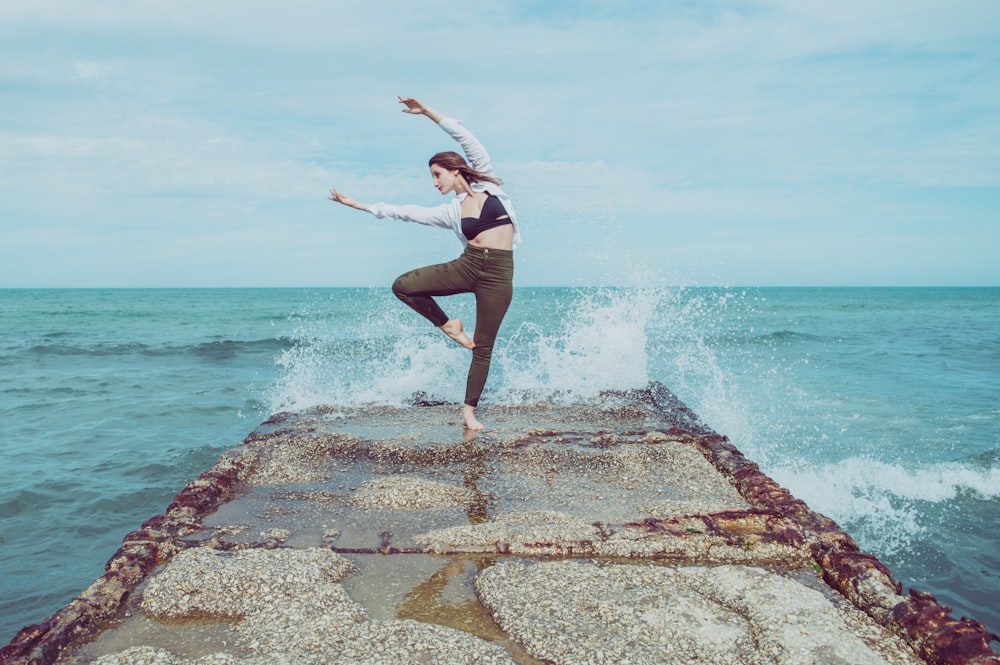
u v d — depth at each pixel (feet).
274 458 14.84
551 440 15.80
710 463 14.40
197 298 242.99
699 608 7.88
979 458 26.86
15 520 20.20
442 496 12.32
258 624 7.73
